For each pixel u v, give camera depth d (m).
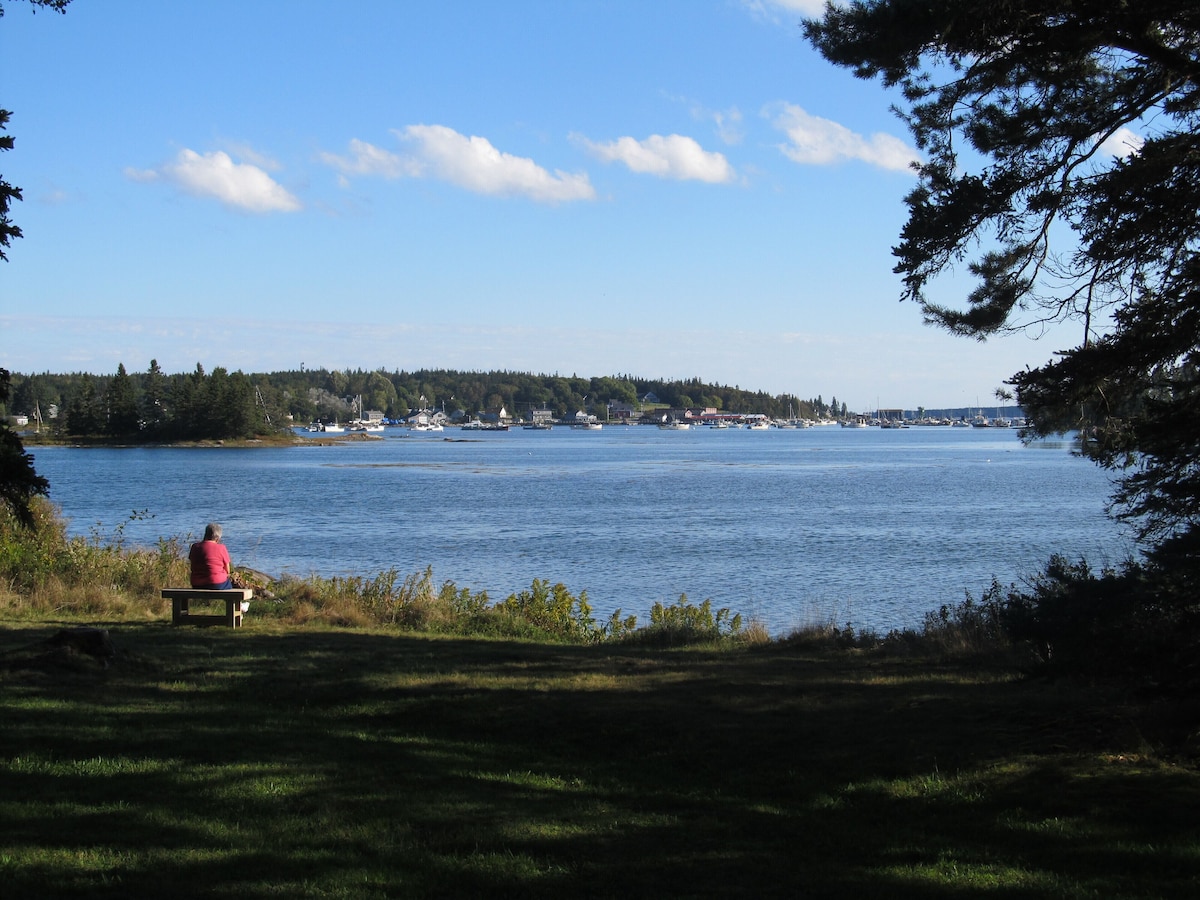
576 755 8.88
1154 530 8.22
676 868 6.35
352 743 8.96
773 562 33.72
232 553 36.09
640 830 7.03
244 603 15.27
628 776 8.30
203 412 170.38
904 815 7.28
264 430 179.25
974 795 7.46
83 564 18.42
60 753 8.20
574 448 172.00
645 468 106.44
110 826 6.67
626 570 31.83
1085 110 10.06
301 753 8.52
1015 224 10.01
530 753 8.91
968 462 120.06
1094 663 7.95
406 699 10.48
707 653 14.23
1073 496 65.75
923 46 9.60
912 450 163.38
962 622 15.27
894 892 5.96
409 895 5.80
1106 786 7.37
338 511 55.66
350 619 16.33
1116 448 9.31
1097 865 6.27
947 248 9.72
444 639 14.72
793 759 8.52
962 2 8.93
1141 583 7.80
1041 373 8.65
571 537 41.94
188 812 6.98
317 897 5.71
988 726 9.03
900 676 11.60
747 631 17.11
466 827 6.96
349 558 34.91
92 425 168.00
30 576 17.52
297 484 80.62
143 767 7.94
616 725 9.52
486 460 126.62
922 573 30.80
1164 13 8.55
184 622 15.10
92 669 11.14
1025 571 30.41
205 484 80.75
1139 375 8.60
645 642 16.11
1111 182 8.74
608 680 11.32
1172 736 8.30
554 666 12.25
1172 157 8.40
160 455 138.50
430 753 8.75
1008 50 9.64
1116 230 8.74
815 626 17.97
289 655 12.62
